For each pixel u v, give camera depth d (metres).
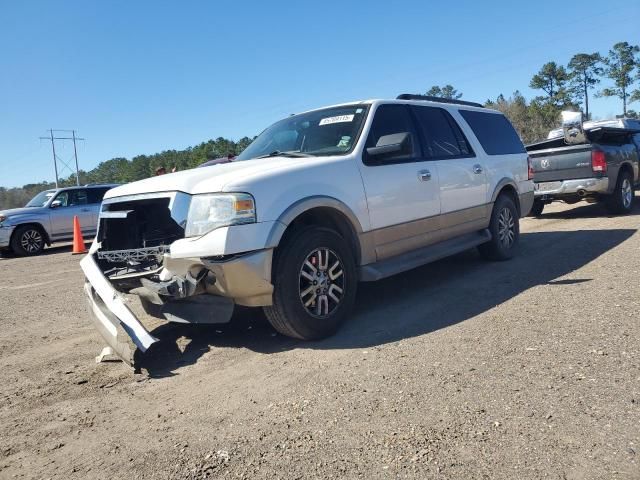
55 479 2.64
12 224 14.38
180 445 2.87
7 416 3.40
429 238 5.56
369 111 5.25
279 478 2.49
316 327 4.25
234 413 3.18
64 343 4.97
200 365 4.05
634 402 2.88
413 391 3.23
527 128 64.50
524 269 6.36
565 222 10.40
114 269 4.59
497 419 2.82
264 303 4.03
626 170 11.05
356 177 4.72
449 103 6.60
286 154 5.06
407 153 4.81
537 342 3.85
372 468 2.49
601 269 5.93
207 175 4.28
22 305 6.92
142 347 3.77
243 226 3.85
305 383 3.50
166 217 4.51
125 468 2.69
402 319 4.74
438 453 2.56
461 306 4.98
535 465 2.40
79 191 15.93
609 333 3.90
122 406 3.44
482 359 3.63
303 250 4.12
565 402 2.94
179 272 4.01
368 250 4.80
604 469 2.33
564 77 84.75
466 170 6.14
